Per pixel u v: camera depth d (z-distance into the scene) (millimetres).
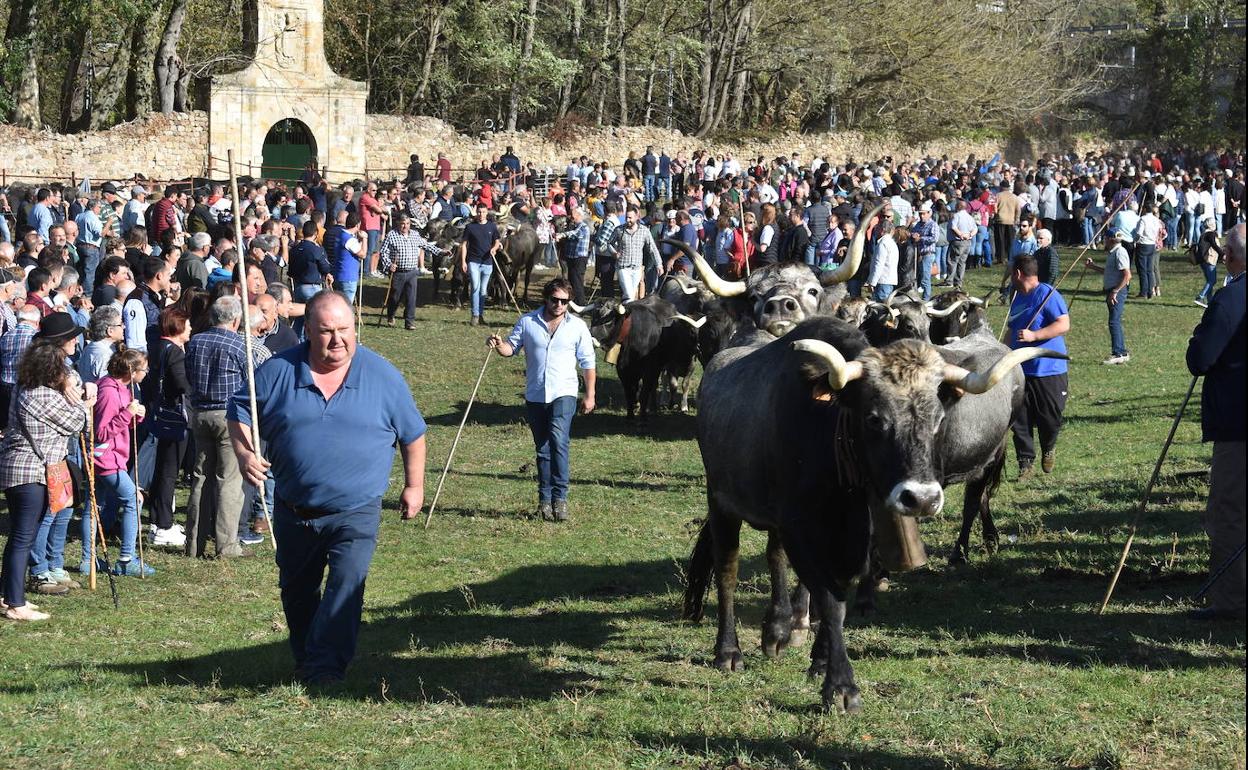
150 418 12750
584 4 56000
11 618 9094
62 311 11664
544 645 8445
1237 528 8227
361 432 7082
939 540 11273
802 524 6879
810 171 45594
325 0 53219
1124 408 18672
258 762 6027
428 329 26281
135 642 8547
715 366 8477
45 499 9234
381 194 35688
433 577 10688
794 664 7875
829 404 6652
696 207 29500
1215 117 79312
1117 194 39500
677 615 9289
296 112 46562
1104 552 10430
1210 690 6992
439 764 5977
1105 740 6223
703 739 6391
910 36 56094
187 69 48938
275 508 7289
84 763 5973
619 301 18875
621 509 13422
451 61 56781
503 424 18750
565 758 6109
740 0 55156
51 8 44906
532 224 32469
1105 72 79000
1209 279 28922
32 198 25750
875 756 6121
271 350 12844
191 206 27156
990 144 64812
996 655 7871
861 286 27891
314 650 7270
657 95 61750
